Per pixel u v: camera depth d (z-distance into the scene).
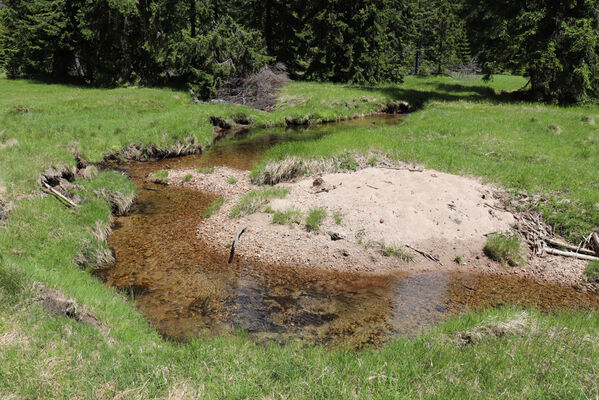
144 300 7.12
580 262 8.62
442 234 9.40
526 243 9.18
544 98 31.36
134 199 12.55
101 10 36.75
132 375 4.32
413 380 4.33
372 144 14.80
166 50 37.00
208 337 6.01
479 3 34.56
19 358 4.27
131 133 18.89
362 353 5.42
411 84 46.31
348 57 42.09
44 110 22.66
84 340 4.80
